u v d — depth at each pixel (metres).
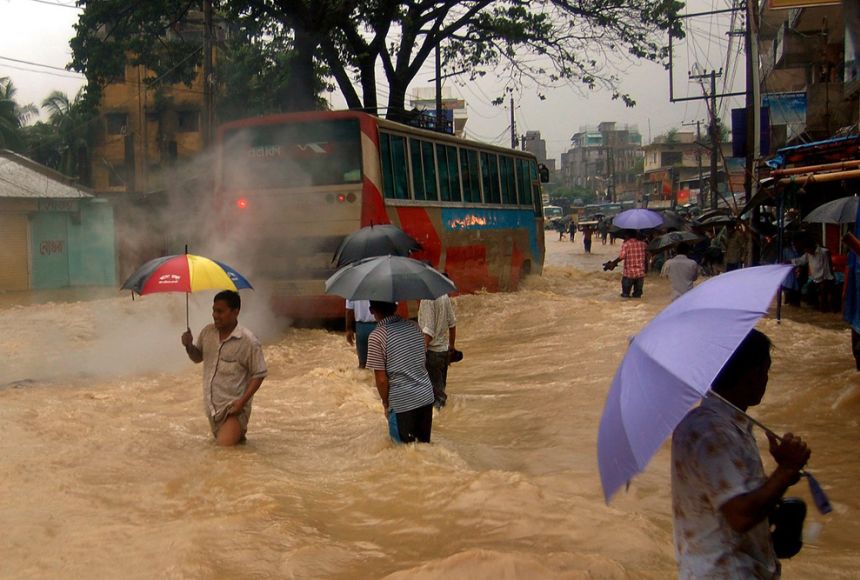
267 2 23.94
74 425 7.91
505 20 26.62
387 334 7.20
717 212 32.22
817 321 16.75
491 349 14.06
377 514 5.48
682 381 2.61
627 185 112.06
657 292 23.86
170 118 43.62
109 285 29.86
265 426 8.37
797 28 27.59
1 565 4.59
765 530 3.00
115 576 4.43
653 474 6.69
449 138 17.73
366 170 14.70
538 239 23.34
